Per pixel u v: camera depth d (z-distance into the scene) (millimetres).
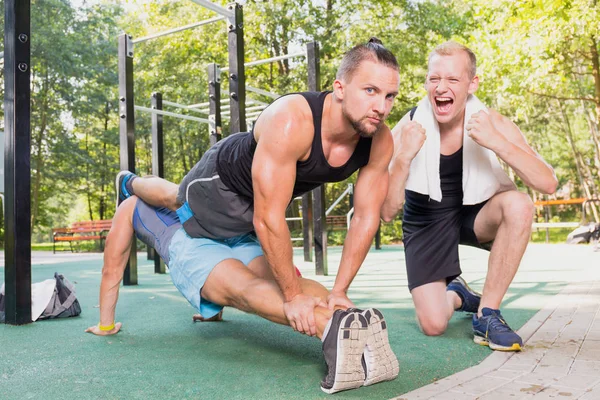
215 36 16422
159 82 17797
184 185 2146
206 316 2115
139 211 2482
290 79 16297
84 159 19516
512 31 11359
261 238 1726
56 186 21312
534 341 2379
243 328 2787
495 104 17766
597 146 17266
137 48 18656
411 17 16281
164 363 2080
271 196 1693
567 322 2807
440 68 2316
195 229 2170
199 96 17344
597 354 2121
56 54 18641
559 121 22328
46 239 28578
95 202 25484
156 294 4270
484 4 11852
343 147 1814
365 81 1615
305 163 1787
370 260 7707
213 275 2027
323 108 1746
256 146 1858
